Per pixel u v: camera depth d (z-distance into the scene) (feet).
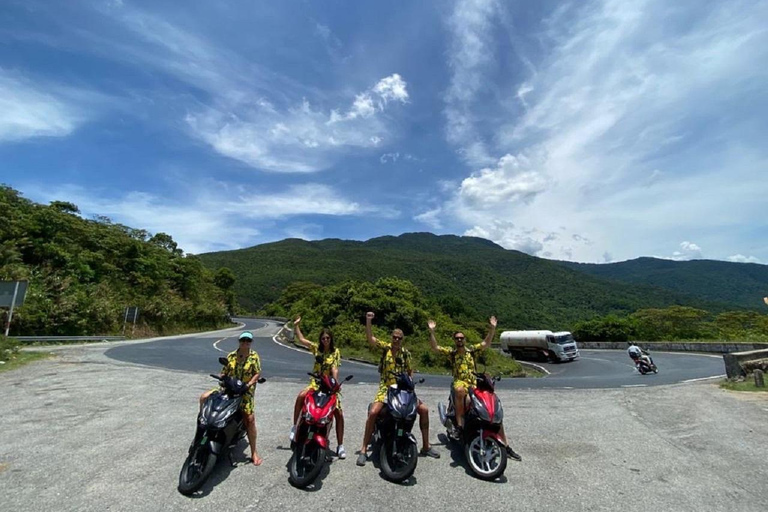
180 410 22.85
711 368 60.13
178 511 11.55
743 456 17.79
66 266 88.02
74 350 53.21
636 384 41.86
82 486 12.84
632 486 14.51
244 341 15.66
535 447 18.79
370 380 39.11
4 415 20.35
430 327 18.65
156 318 106.11
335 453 17.01
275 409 24.22
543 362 99.04
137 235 136.98
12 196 91.56
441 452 17.72
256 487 13.42
